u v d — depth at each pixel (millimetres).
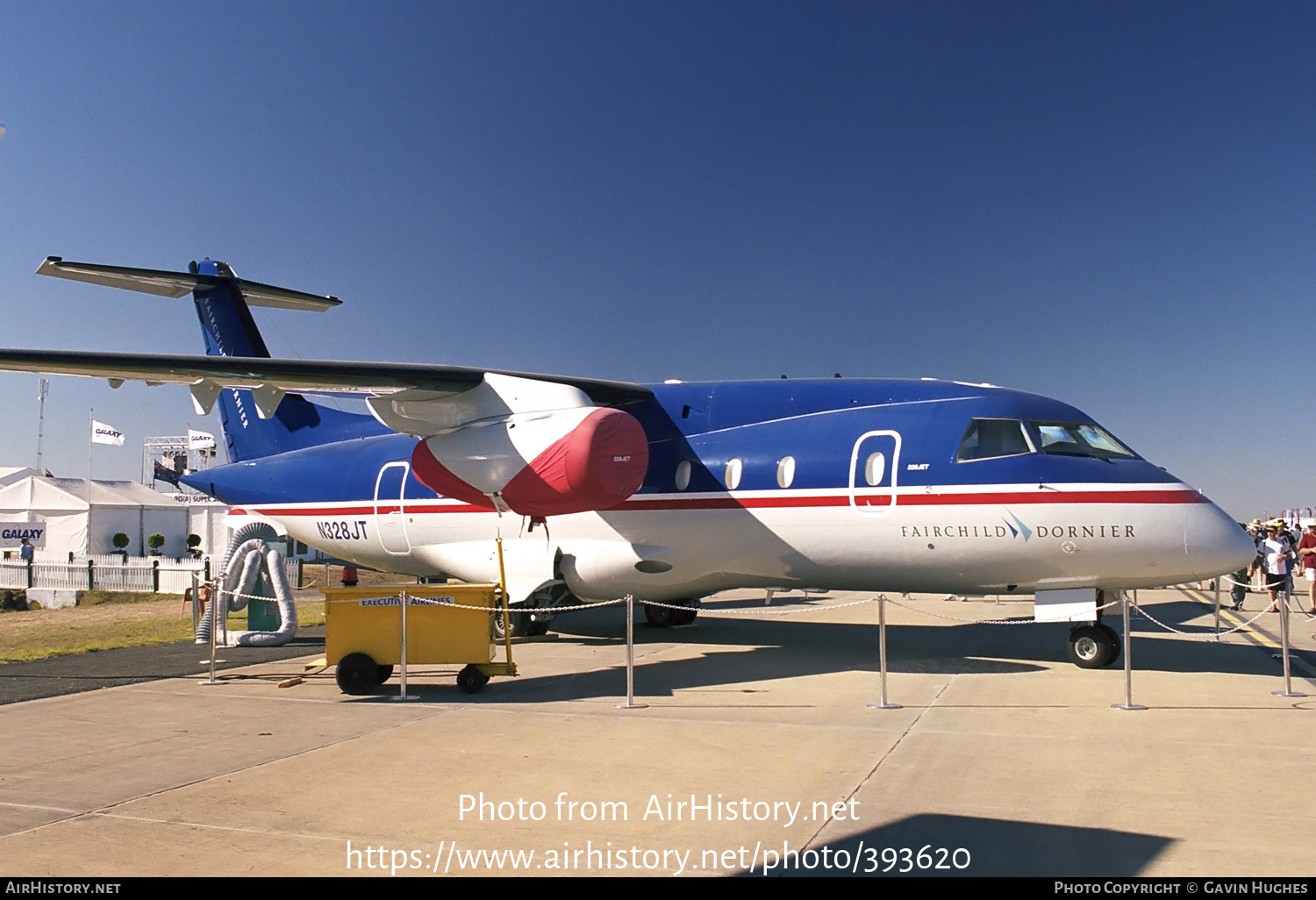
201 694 9672
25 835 5273
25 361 10102
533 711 8703
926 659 11977
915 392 12109
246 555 12133
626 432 11328
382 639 9484
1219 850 4969
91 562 25766
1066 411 11367
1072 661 11453
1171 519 10250
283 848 5082
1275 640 13703
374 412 12570
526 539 13719
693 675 10711
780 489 12086
